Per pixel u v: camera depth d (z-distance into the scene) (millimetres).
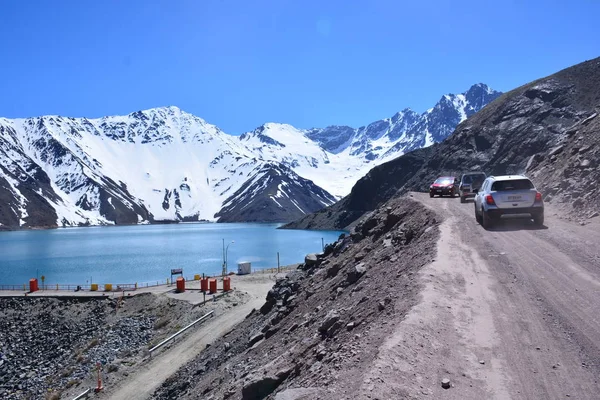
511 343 8305
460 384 6965
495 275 12164
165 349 38938
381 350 7578
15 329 56156
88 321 55875
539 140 123625
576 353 7785
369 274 16641
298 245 185500
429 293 10344
